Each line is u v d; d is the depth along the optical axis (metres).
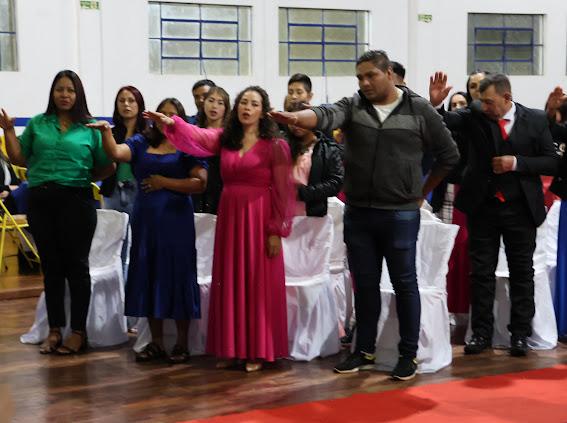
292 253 4.23
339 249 4.55
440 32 8.86
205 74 8.10
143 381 3.83
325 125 3.60
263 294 3.93
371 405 3.42
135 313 4.09
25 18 7.32
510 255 4.28
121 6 7.65
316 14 8.48
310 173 4.24
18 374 3.94
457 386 3.69
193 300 4.11
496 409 3.36
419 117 3.71
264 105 3.96
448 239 4.07
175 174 4.11
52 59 7.45
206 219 4.42
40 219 4.24
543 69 9.30
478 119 4.22
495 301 4.48
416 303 3.81
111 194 4.95
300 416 3.28
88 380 3.84
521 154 4.18
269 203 3.96
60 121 4.26
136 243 4.12
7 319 5.18
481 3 8.95
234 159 3.95
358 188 3.77
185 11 7.97
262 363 4.05
